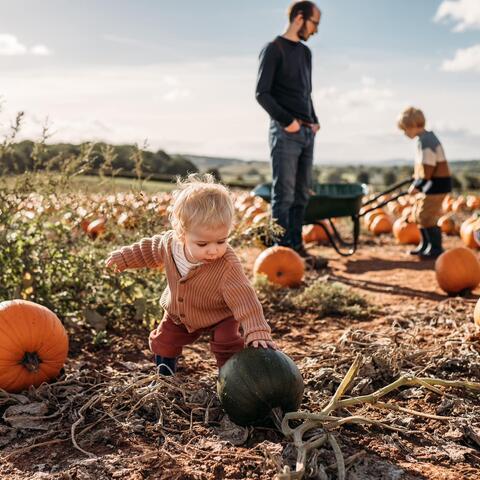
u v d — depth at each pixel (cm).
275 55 369
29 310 172
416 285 339
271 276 320
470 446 146
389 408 151
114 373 193
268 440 143
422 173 412
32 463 135
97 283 260
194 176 167
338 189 484
